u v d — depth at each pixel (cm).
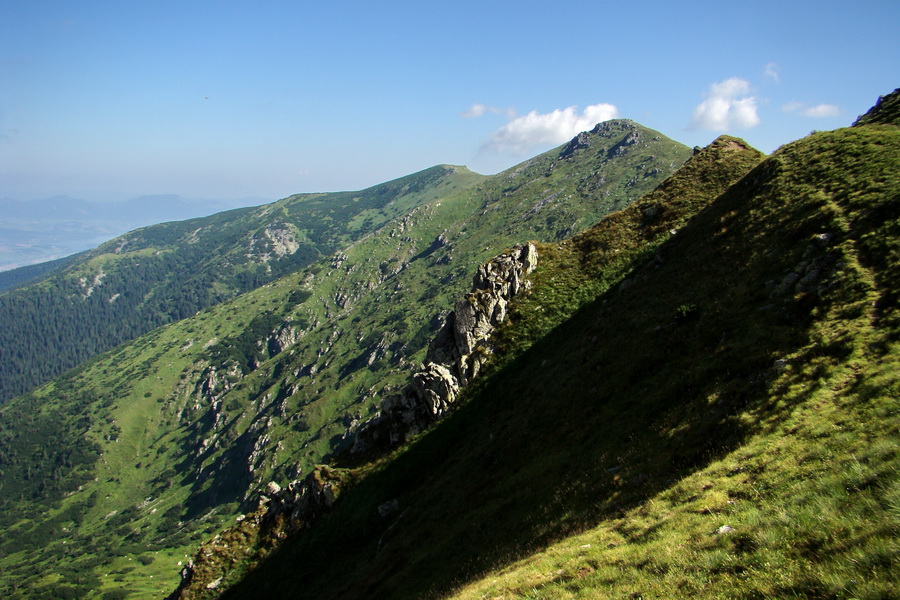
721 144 7062
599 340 4184
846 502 1198
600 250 6253
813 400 1920
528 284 6231
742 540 1296
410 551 3572
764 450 1802
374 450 5662
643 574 1372
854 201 3102
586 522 2167
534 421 3869
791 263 3036
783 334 2506
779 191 3919
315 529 5125
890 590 845
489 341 5712
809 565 1041
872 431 1487
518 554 2327
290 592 4478
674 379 2872
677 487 1903
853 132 4159
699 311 3347
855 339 2089
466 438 4716
